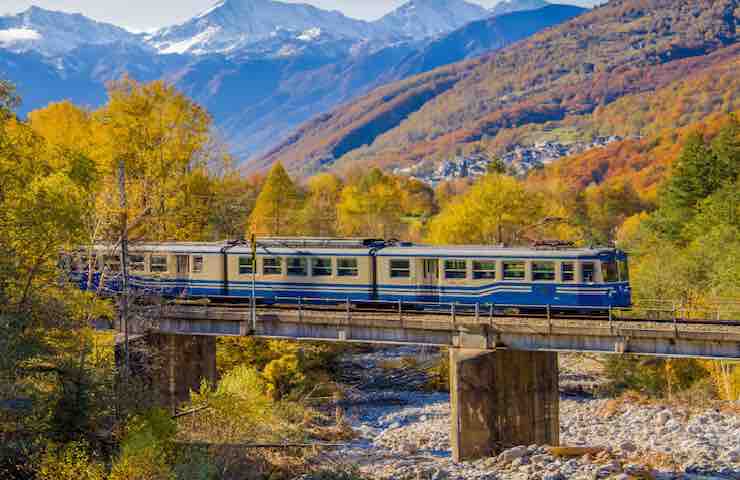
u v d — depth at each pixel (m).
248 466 35.28
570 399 59.09
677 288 62.06
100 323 40.84
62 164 36.66
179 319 44.12
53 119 60.03
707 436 43.03
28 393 29.19
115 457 30.20
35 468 28.38
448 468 36.69
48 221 29.50
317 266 44.81
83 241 32.69
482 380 38.34
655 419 48.94
